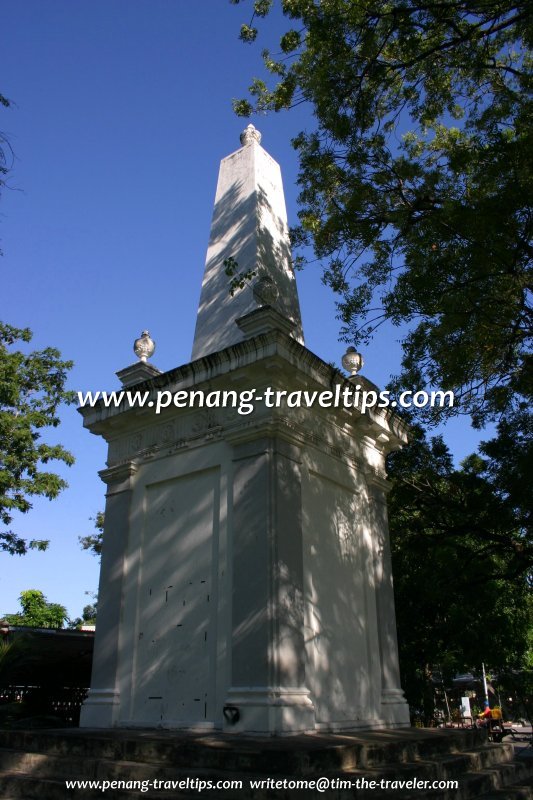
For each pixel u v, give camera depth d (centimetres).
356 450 1140
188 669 878
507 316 1000
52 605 3488
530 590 1745
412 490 1741
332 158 1112
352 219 1102
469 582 1616
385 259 1091
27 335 2139
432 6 1000
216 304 1203
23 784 694
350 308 1079
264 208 1259
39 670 1647
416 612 1666
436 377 1025
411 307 1001
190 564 935
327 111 1082
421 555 1703
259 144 1333
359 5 1045
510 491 1497
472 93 1198
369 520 1116
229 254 1234
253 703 769
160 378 1048
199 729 825
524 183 918
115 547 1042
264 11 1162
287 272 1261
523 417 1460
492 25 1034
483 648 1664
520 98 1037
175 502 998
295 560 863
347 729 891
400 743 743
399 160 1070
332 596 953
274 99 1243
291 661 803
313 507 960
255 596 823
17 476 1964
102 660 985
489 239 920
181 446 1009
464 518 1691
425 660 1697
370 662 1004
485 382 1136
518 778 862
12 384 1986
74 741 761
